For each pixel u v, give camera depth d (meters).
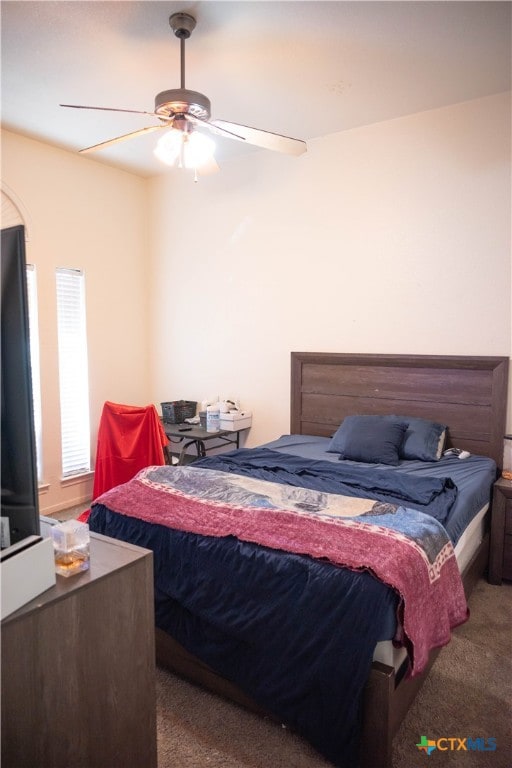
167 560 2.06
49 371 3.91
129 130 3.55
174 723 1.84
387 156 3.51
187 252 4.54
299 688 1.67
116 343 4.50
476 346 3.30
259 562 1.82
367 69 2.77
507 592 2.79
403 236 3.50
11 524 1.15
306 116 3.40
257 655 1.79
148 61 2.68
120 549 1.31
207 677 1.97
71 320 4.12
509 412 3.21
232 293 4.31
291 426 4.04
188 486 2.50
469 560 2.62
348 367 3.76
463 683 2.05
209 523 2.06
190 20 2.31
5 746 0.99
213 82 2.91
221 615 1.86
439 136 3.31
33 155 3.74
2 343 1.10
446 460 3.12
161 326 4.76
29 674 1.02
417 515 2.09
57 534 1.18
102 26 2.38
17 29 2.39
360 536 1.87
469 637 2.37
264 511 2.12
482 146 3.18
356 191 3.65
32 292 3.79
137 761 1.30
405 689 1.73
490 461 3.12
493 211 3.18
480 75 2.85
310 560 1.75
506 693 2.00
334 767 1.65
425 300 3.46
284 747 1.74
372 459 3.15
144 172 4.52
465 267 3.30
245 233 4.20
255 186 4.11
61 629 1.08
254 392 4.27
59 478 4.03
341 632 1.60
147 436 3.76
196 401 4.61
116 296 4.48
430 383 3.43
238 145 3.91
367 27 2.38
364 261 3.67
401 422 3.30
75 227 4.07
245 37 2.46
